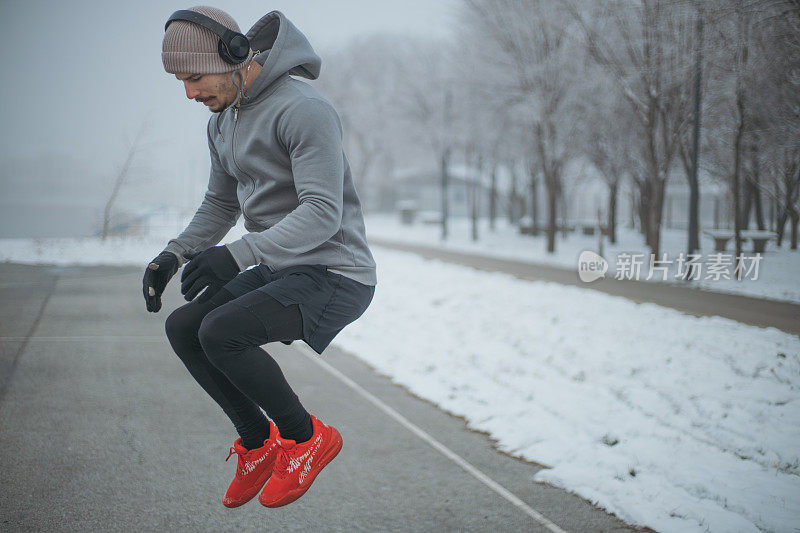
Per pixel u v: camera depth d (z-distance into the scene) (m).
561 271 17.55
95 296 11.67
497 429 5.42
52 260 15.26
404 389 6.62
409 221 45.69
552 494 4.14
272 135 1.83
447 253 23.81
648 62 16.55
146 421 5.12
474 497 4.06
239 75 1.79
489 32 22.58
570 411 5.90
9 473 4.02
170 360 7.19
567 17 18.77
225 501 1.93
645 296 12.55
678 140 17.69
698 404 6.04
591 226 34.81
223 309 1.67
